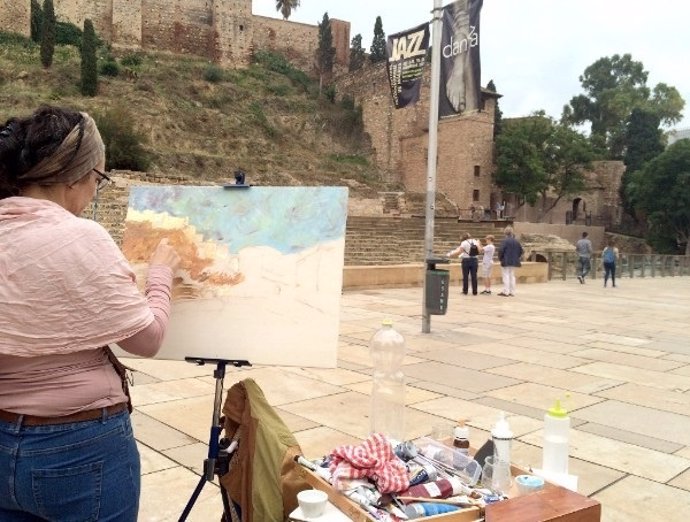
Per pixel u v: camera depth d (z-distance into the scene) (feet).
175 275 9.14
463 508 8.61
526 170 177.17
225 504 9.25
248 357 8.91
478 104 32.07
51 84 175.63
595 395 22.74
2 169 6.27
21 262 5.89
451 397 21.70
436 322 39.24
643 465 16.05
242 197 9.55
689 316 47.42
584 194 211.82
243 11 237.45
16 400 5.93
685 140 193.67
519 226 170.91
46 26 181.37
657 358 30.01
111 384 6.34
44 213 6.16
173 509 12.57
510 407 20.71
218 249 9.27
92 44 176.14
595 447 17.30
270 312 9.01
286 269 9.11
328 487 8.70
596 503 8.63
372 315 41.14
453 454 10.28
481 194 180.14
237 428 9.30
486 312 45.50
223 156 179.63
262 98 215.31
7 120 6.57
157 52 219.61
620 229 212.02
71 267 5.96
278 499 8.70
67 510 6.07
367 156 209.67
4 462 5.92
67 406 6.00
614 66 278.05
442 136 182.91
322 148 210.59
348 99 221.05
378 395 14.74
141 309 6.38
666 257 112.88
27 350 5.87
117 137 130.62
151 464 14.73
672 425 19.39
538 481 9.34
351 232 115.75
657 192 194.39
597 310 49.55
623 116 256.32
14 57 183.73
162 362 24.94
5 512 6.29
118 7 214.69
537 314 45.37
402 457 9.98
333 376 23.93
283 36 256.32
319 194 9.36
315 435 17.16
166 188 9.78
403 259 105.40
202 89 205.98
